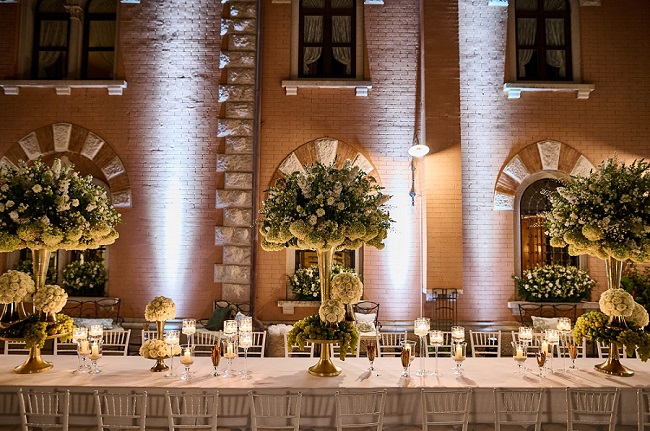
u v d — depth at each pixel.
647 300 8.46
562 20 9.55
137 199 9.01
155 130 9.10
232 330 5.50
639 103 9.22
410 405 4.72
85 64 9.44
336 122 9.19
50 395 4.24
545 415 4.77
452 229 8.63
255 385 4.75
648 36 9.32
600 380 5.06
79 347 5.24
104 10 9.58
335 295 5.14
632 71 9.27
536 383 4.92
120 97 9.16
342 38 9.52
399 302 8.97
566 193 5.66
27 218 5.08
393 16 9.37
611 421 4.29
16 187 5.20
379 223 5.39
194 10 9.31
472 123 9.20
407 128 9.19
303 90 9.23
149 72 9.20
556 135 9.19
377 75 9.27
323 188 5.07
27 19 9.38
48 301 5.11
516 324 8.88
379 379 5.00
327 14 9.54
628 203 5.38
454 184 8.70
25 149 9.05
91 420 4.62
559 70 9.47
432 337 5.32
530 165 9.12
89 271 8.99
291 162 9.11
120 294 8.90
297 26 9.39
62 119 9.12
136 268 8.92
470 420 4.75
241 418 4.64
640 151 9.15
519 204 9.15
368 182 5.38
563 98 9.23
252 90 9.09
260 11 9.29
